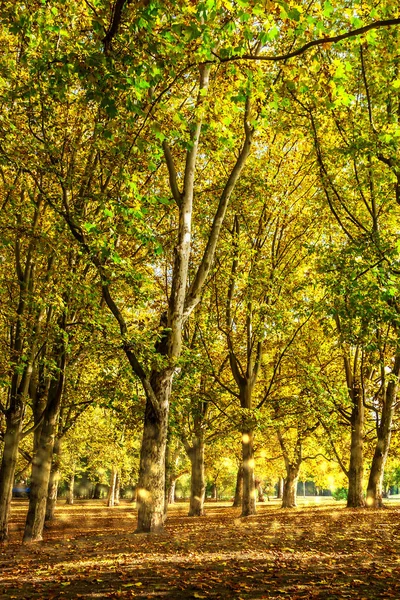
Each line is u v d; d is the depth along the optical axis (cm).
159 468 1331
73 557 1106
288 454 3497
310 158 2058
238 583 764
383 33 1302
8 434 1697
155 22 808
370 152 1454
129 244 1817
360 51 1515
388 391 2409
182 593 720
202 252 2150
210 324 2202
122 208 1019
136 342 1316
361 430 2539
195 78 1611
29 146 1266
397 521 1608
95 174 1536
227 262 2211
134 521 2766
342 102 920
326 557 980
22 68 1276
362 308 1323
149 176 1655
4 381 1465
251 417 1967
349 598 664
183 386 1838
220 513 2998
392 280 1309
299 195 2319
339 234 2277
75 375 2052
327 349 2584
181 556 1020
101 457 3953
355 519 1770
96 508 4347
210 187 2008
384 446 2402
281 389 2477
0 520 1656
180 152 1809
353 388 2552
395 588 709
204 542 1239
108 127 926
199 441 2706
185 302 1484
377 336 1688
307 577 804
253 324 2122
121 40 849
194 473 2714
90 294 1349
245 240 2220
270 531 1483
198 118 1042
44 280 1528
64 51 1064
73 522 2695
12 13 877
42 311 1672
